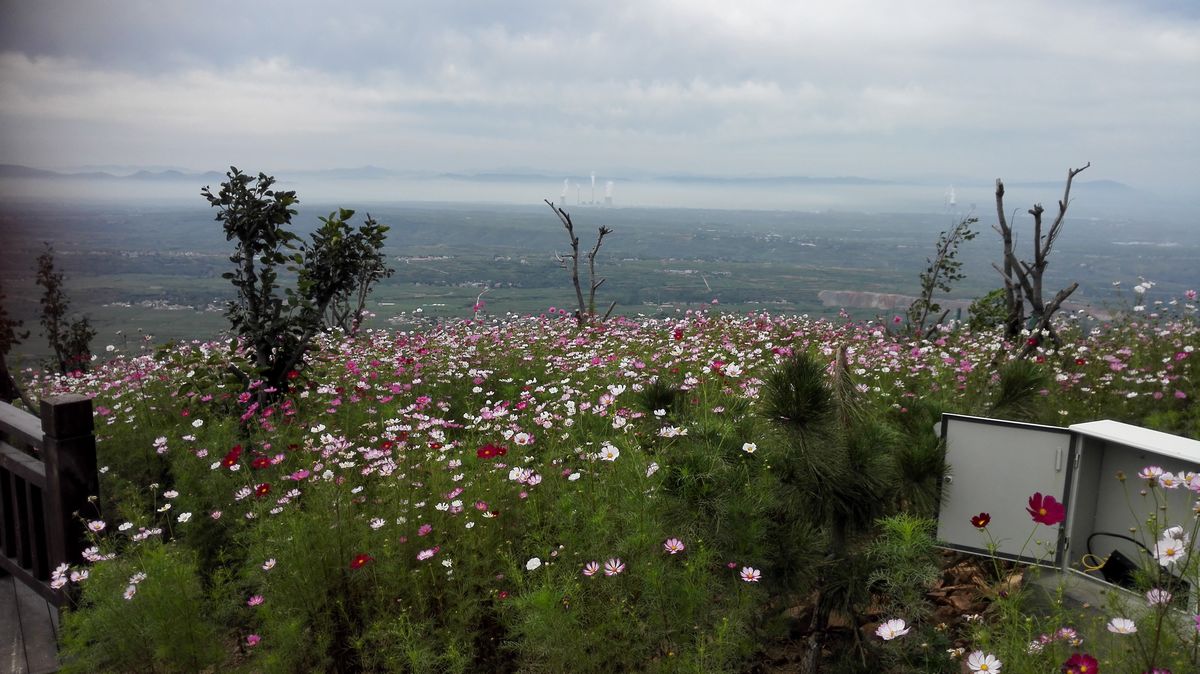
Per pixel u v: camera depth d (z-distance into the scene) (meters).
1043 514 2.62
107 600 3.04
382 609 3.19
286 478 4.06
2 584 4.18
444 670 2.98
